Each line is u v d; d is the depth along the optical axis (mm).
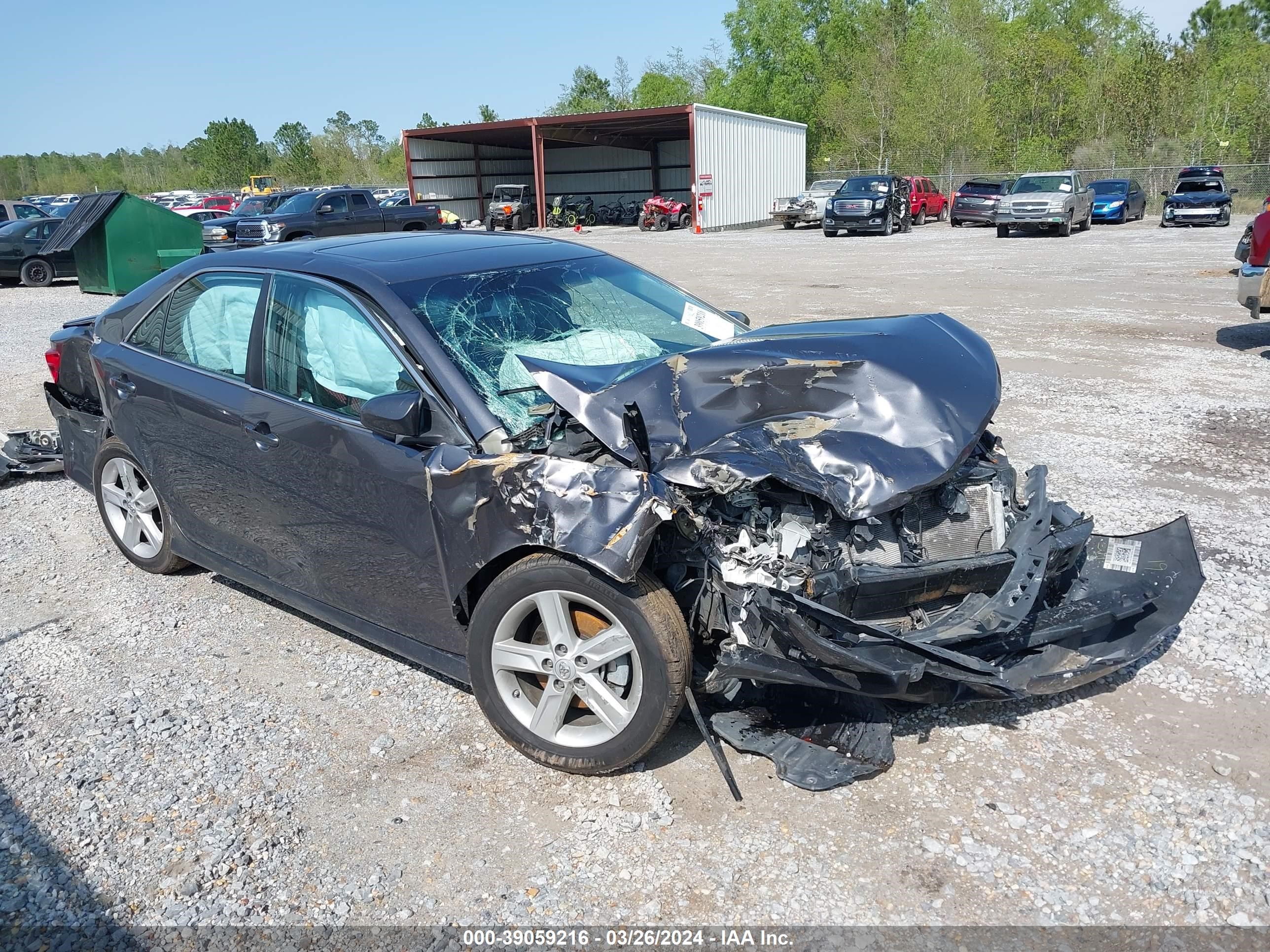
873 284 15781
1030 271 17219
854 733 3039
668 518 2693
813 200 35031
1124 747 3127
